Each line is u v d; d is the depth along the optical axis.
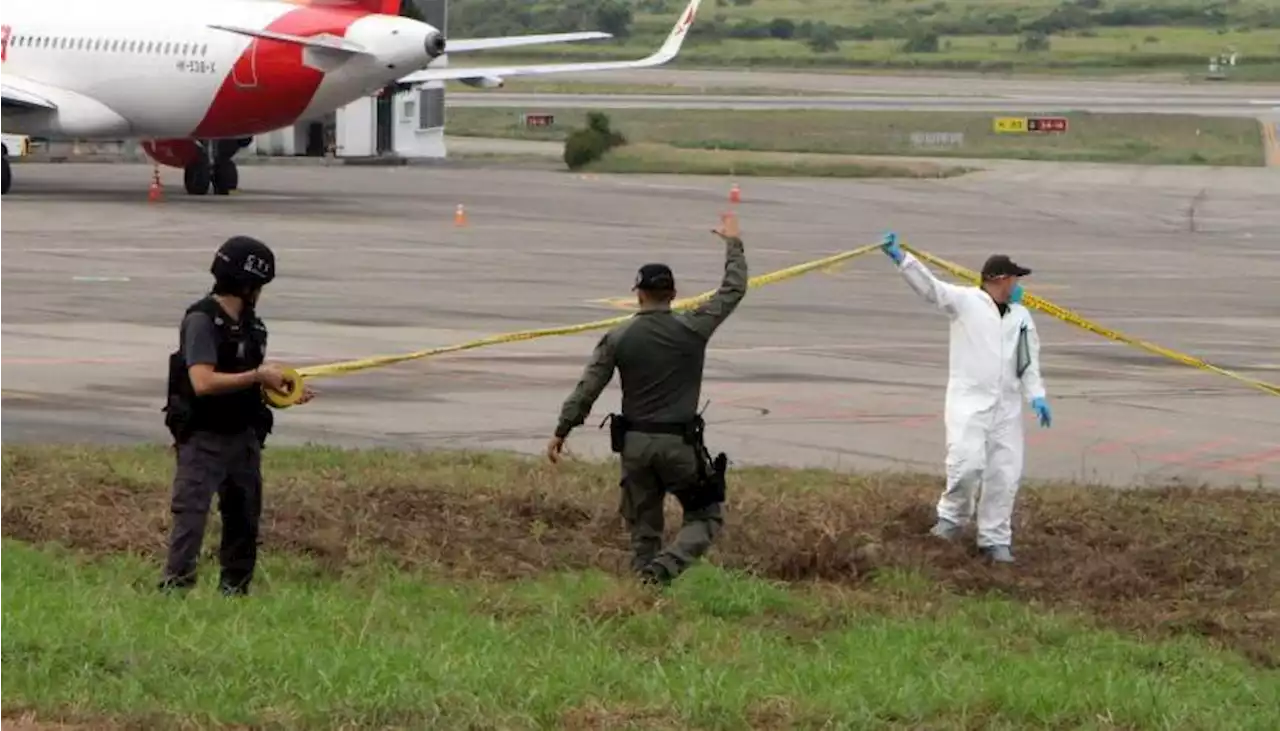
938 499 58.06
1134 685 36.47
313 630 38.84
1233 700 37.06
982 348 52.03
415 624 40.19
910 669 37.56
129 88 187.88
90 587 42.69
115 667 33.56
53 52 190.00
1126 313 120.12
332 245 148.50
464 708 32.06
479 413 76.19
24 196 190.25
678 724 32.22
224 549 43.19
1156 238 180.62
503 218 180.62
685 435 45.00
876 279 137.75
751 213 196.25
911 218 196.38
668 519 53.72
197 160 197.75
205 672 33.72
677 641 39.78
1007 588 48.97
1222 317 119.19
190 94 185.50
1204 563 51.84
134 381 81.06
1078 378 91.19
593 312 110.81
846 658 38.75
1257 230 193.50
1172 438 75.12
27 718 30.78
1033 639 42.78
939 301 52.25
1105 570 50.25
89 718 30.84
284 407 43.56
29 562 45.53
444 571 47.75
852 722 32.66
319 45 180.50
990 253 160.25
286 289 118.06
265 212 178.38
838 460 68.06
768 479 61.69
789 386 85.69
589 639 39.47
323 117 190.88
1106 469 68.31
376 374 85.69
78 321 100.25
